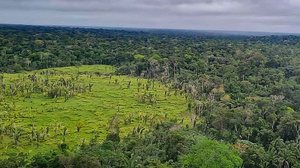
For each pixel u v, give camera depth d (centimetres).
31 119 17450
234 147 13338
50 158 11212
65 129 15850
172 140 12950
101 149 12188
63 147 13662
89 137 15512
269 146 14338
